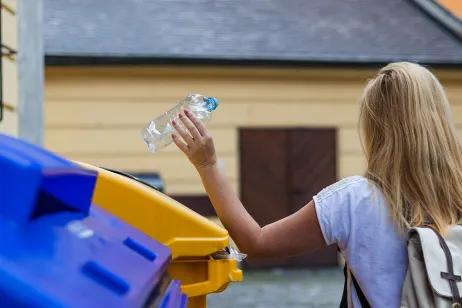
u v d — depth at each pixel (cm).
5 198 210
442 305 314
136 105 1767
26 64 873
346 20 2020
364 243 343
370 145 362
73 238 236
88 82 1747
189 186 1770
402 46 1917
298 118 1856
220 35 1870
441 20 2031
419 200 343
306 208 356
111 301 205
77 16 1881
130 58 1728
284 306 1323
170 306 270
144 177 1609
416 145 346
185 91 1794
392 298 337
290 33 1923
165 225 363
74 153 1745
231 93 1823
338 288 1532
